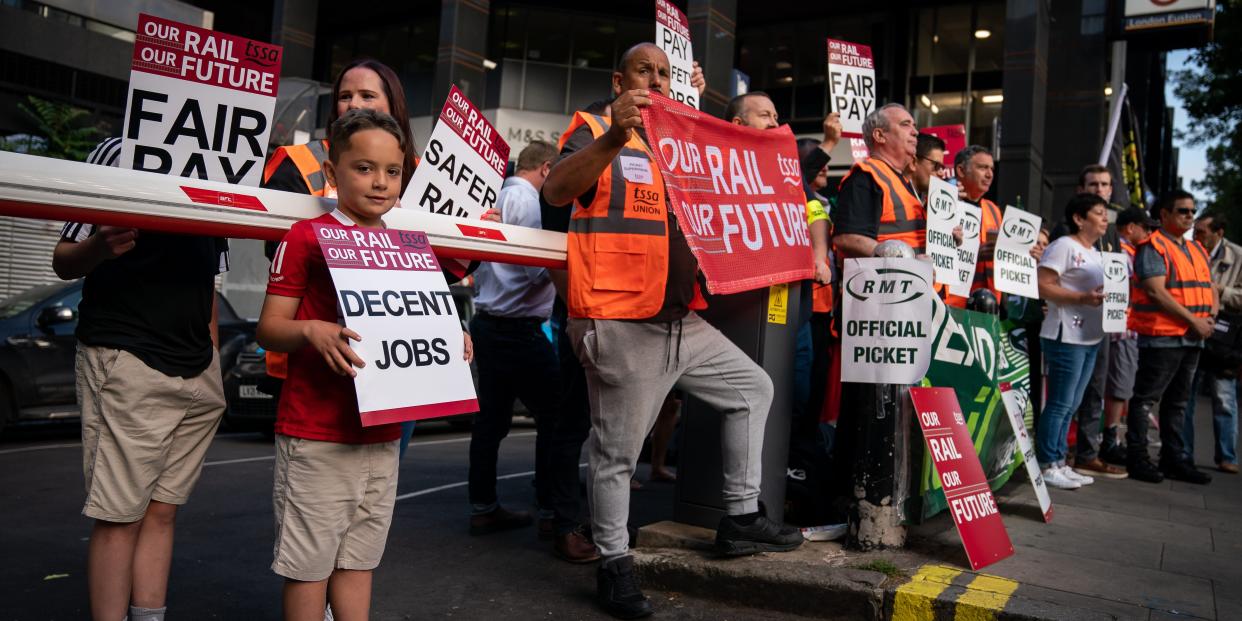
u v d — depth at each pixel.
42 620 2.95
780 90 26.48
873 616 3.00
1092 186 6.40
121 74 20.27
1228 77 25.50
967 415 4.25
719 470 3.68
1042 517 4.51
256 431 8.58
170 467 2.42
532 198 4.24
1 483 5.41
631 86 3.13
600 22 27.16
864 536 3.49
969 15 24.12
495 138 3.12
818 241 4.12
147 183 2.05
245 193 2.22
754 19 26.50
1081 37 16.36
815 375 4.36
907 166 4.52
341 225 2.15
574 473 3.93
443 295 2.26
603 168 2.77
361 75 2.77
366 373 2.00
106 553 2.28
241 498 5.11
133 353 2.25
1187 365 6.44
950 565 3.36
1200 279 6.45
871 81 6.20
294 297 2.08
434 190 2.90
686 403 3.80
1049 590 3.08
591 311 3.00
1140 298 6.38
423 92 28.78
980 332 4.43
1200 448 9.09
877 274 3.48
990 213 5.85
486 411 4.33
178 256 2.36
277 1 23.34
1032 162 15.15
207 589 3.37
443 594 3.35
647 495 5.34
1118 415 7.32
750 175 3.47
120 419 2.25
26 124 18.91
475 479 4.35
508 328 4.20
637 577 3.39
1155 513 4.87
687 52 4.79
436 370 2.16
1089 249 5.80
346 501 2.16
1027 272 5.28
